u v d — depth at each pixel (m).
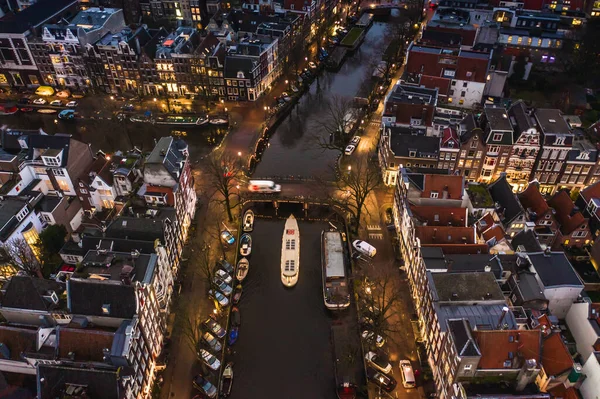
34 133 118.19
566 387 71.12
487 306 79.06
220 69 162.75
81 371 67.62
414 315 93.88
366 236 113.00
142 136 153.00
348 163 137.50
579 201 108.31
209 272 96.69
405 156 122.56
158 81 170.12
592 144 120.56
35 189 112.62
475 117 131.62
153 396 81.62
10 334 75.19
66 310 77.00
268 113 161.75
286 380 85.81
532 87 170.75
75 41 168.00
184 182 110.94
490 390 69.81
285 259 106.44
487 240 95.06
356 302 97.19
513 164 120.19
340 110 160.88
